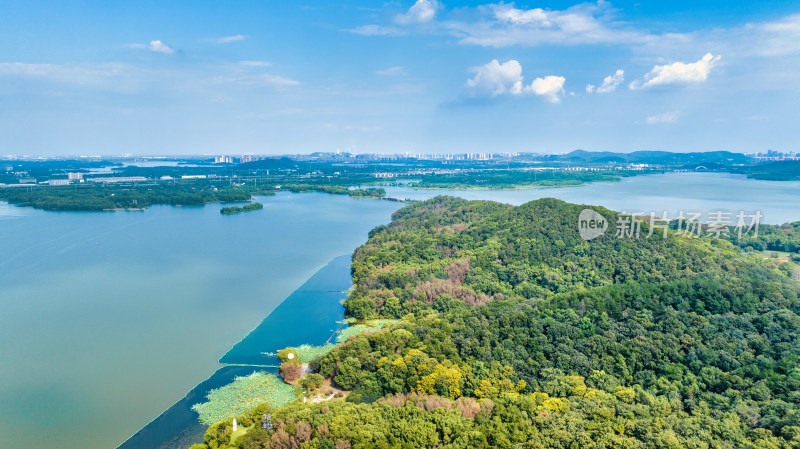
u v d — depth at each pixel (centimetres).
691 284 11806
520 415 7875
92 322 13838
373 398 9012
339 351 10450
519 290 14362
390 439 7150
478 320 11175
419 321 11931
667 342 9794
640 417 7738
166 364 11288
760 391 8156
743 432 7231
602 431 7275
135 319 14075
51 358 11562
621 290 11881
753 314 10519
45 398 9881
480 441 7156
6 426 8975
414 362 9544
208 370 11012
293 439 7175
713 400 8269
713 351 9388
